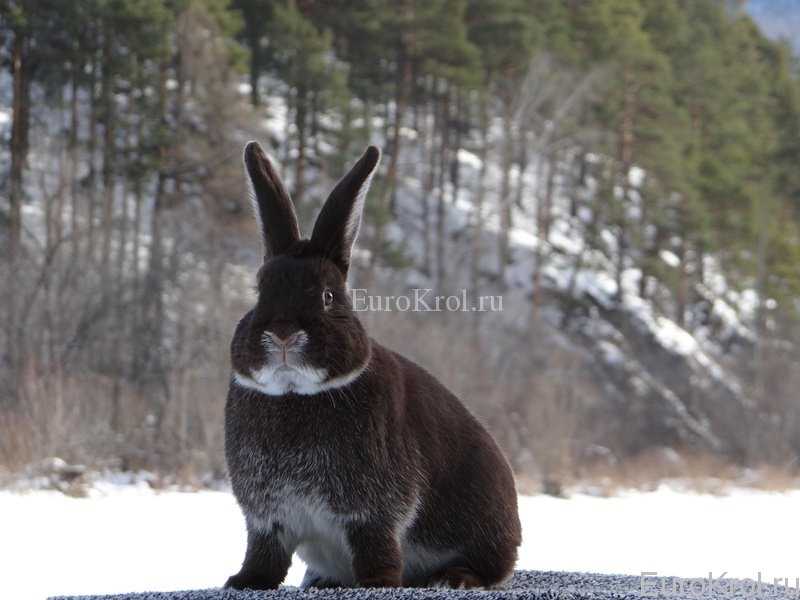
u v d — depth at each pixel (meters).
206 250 28.67
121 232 29.81
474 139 54.16
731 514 19.12
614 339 43.16
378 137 51.25
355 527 4.26
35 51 34.62
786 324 47.12
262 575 4.37
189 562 10.52
